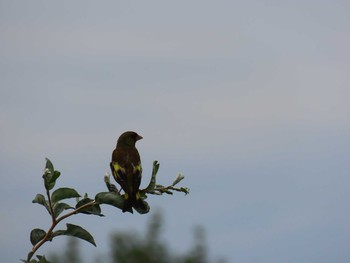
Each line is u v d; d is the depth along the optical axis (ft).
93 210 36.83
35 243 36.27
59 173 35.96
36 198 36.11
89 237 36.40
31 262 35.99
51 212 36.09
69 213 36.40
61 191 36.24
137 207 39.42
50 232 36.11
